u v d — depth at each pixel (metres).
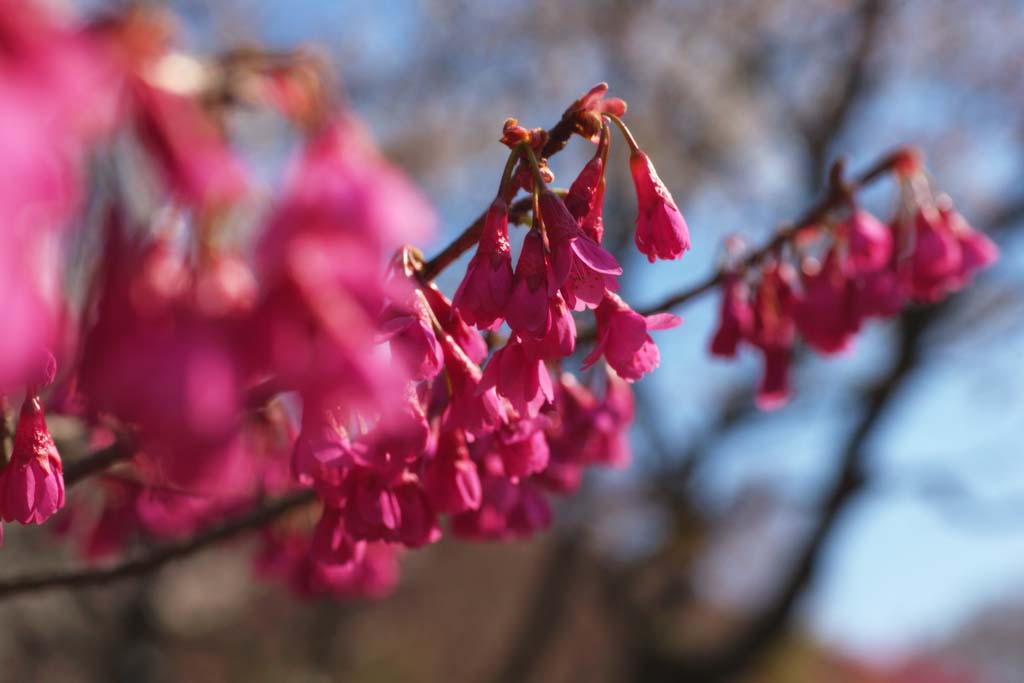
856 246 0.55
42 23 0.23
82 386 0.32
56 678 1.77
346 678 2.34
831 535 1.71
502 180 0.42
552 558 1.95
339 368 0.28
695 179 1.97
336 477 0.42
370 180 0.28
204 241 0.30
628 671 1.88
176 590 1.72
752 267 0.56
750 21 1.86
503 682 1.93
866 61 1.78
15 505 0.42
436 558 3.10
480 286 0.41
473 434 0.42
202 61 0.31
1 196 0.22
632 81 1.92
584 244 0.41
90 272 0.31
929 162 1.87
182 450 0.28
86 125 0.25
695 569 1.95
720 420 1.87
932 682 5.48
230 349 0.28
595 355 0.43
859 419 1.68
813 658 2.29
